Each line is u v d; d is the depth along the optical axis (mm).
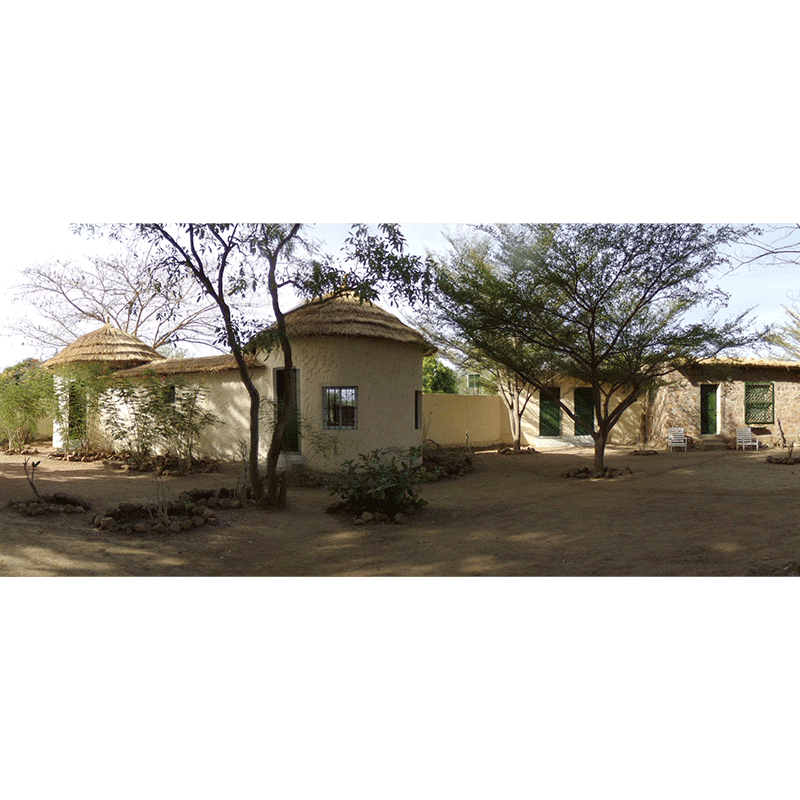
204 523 8633
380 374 14734
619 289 13602
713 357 15359
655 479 13367
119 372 18578
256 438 10305
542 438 24078
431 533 8477
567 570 6449
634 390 14664
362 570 6723
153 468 15516
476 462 18234
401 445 15102
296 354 14672
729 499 10211
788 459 15742
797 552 6586
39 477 13906
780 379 22578
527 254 13266
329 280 9555
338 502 10180
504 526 8859
